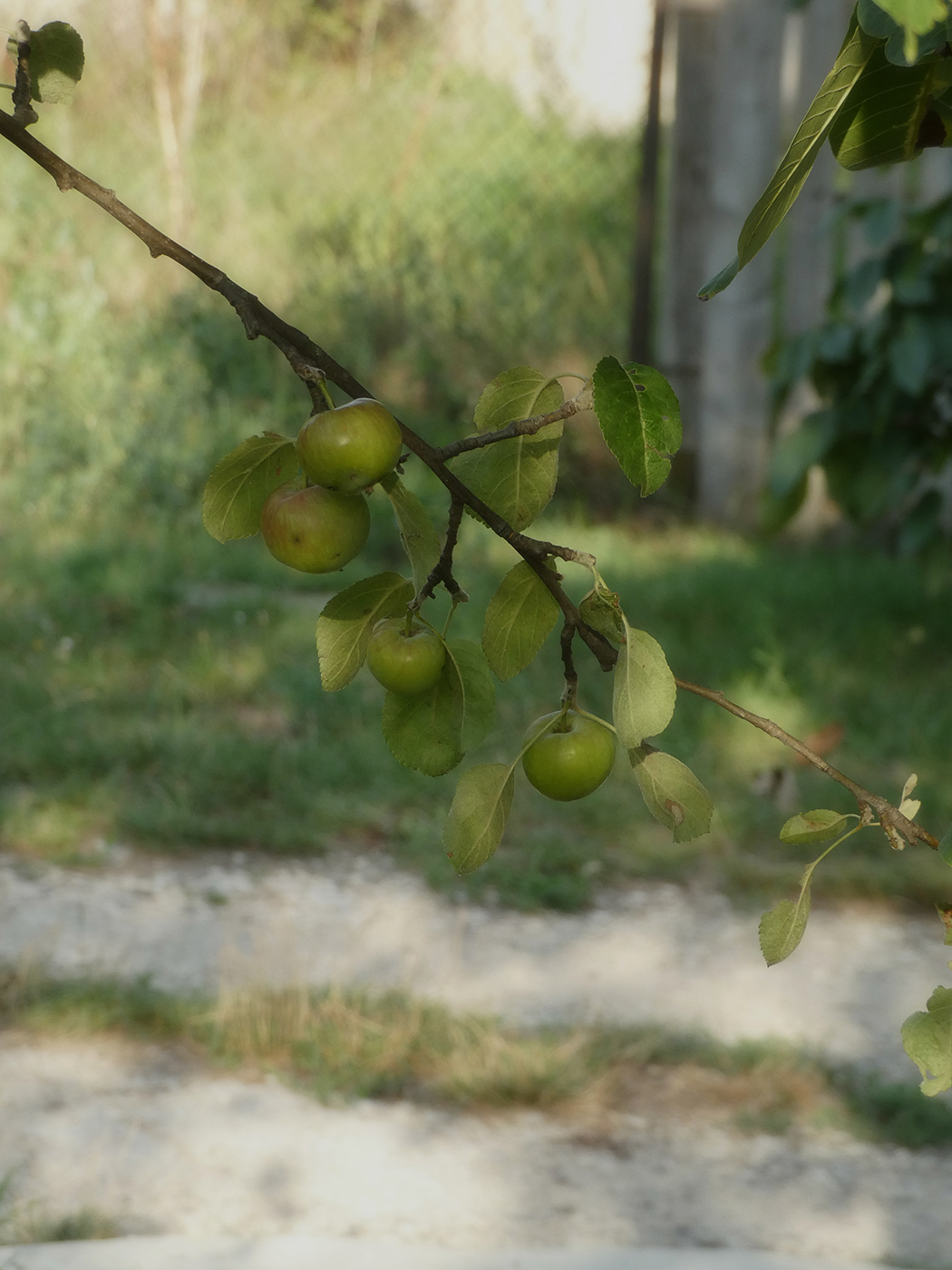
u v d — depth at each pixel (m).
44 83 1.24
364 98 10.81
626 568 7.72
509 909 4.53
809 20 8.28
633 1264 2.81
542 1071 3.47
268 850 4.80
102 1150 3.15
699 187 8.69
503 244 9.92
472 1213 3.02
